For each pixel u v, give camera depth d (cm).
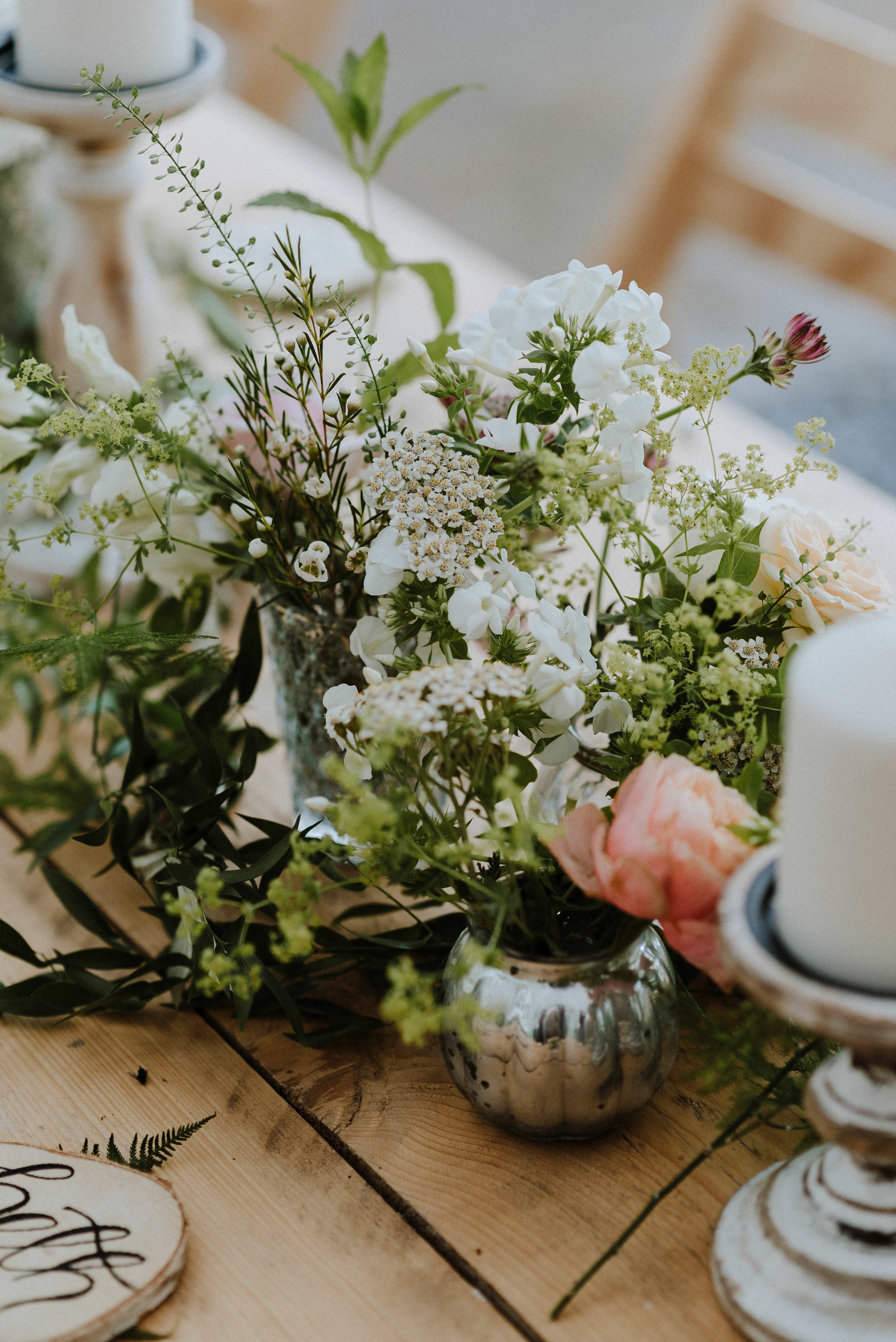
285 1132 64
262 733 81
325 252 132
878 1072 48
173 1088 66
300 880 74
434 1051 68
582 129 392
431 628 63
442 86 409
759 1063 57
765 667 62
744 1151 62
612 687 65
